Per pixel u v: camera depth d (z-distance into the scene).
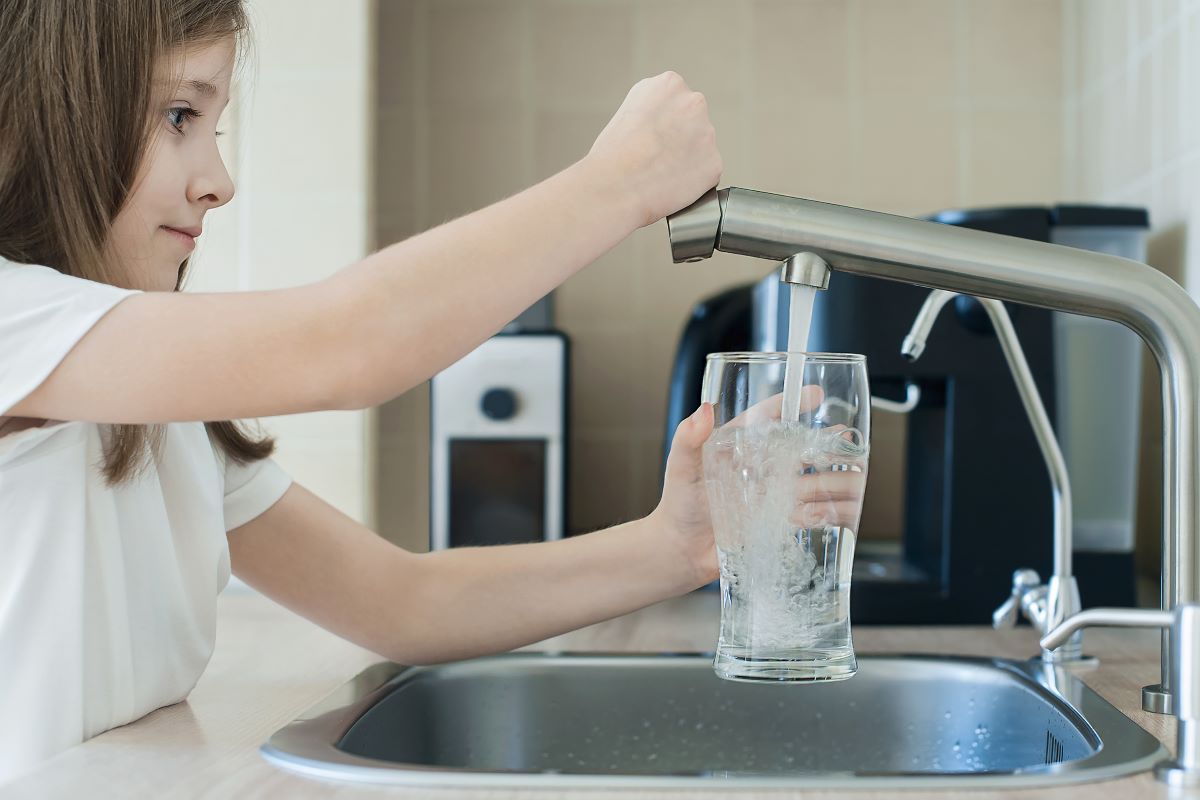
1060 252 0.68
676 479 0.83
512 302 0.64
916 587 1.19
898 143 1.81
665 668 0.88
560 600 0.86
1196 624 0.55
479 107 1.87
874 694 0.86
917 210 1.81
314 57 1.55
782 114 1.83
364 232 1.55
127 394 0.63
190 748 0.65
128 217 0.72
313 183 1.55
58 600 0.70
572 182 0.65
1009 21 1.79
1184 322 0.69
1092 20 1.62
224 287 1.56
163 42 0.69
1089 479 1.21
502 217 0.64
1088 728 0.66
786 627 0.65
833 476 0.65
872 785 0.54
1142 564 1.38
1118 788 0.54
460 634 0.86
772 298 1.27
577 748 0.88
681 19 1.85
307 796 0.55
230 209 1.56
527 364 1.57
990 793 0.54
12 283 0.65
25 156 0.70
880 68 1.81
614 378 1.85
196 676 0.80
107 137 0.70
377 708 0.75
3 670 0.69
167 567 0.78
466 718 0.87
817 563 0.65
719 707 0.88
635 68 1.85
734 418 0.66
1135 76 1.41
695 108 0.68
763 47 1.83
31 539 0.70
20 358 0.63
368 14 1.55
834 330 1.21
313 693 0.81
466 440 1.58
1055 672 0.82
